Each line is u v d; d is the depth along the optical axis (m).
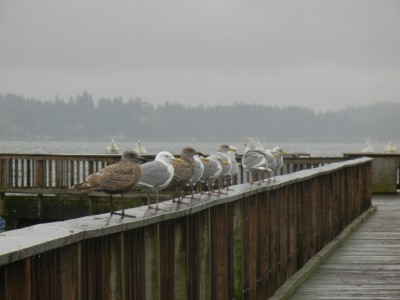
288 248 10.84
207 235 7.22
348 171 16.94
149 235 5.79
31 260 3.98
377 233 16.06
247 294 8.66
